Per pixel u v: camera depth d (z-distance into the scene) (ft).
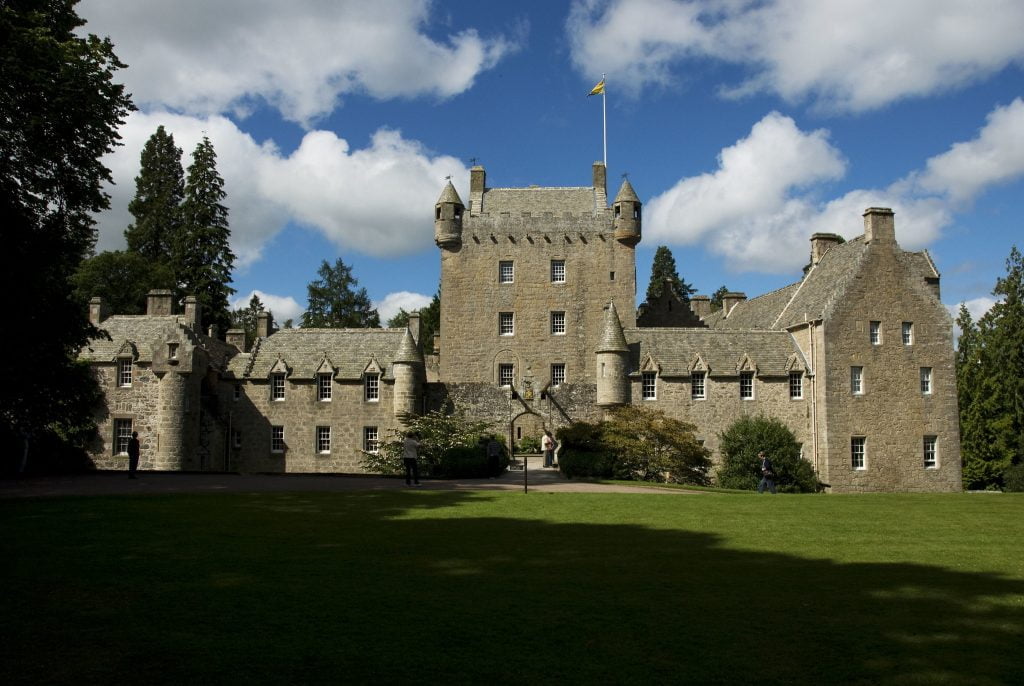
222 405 163.02
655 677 27.76
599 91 203.31
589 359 183.32
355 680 27.17
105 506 70.13
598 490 94.73
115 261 211.41
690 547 51.96
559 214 187.01
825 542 54.75
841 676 27.94
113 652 29.68
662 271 333.21
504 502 77.61
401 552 48.73
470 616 34.76
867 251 159.33
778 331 166.30
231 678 27.20
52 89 82.17
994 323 192.24
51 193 94.27
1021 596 38.93
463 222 188.03
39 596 37.40
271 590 38.78
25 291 89.15
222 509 69.15
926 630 33.30
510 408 167.73
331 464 160.97
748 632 32.91
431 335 313.73
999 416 183.93
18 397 99.91
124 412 154.10
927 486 156.15
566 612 35.53
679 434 133.08
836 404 154.61
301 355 166.71
